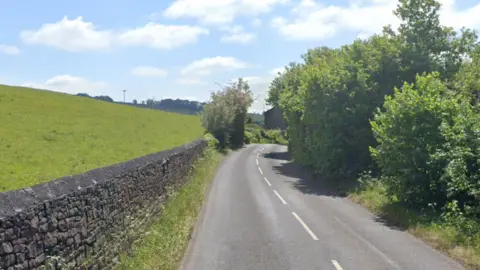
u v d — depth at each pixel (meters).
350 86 23.70
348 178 23.34
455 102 15.13
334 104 23.58
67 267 6.39
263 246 11.45
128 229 9.88
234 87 58.97
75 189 7.07
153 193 13.01
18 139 21.64
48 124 28.97
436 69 22.38
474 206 12.98
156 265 8.89
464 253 10.26
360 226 13.80
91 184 7.82
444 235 11.61
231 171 30.52
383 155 16.48
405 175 15.26
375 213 15.95
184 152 20.73
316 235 12.61
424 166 14.81
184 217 14.04
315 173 26.56
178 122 52.75
